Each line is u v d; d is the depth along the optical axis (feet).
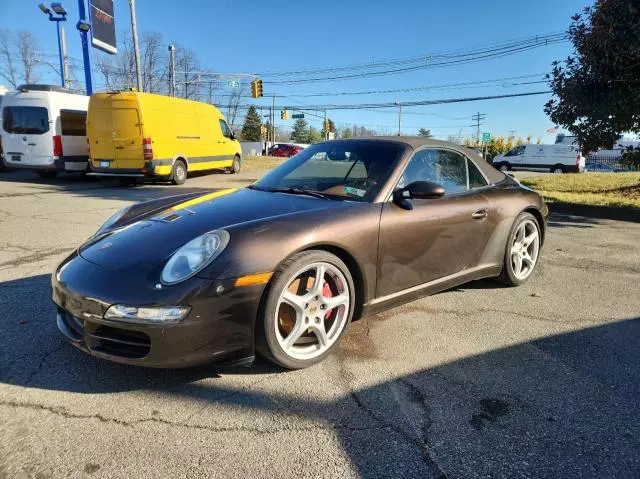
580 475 6.45
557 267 16.67
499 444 7.06
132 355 7.87
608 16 26.76
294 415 7.65
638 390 8.64
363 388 8.50
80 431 7.09
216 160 53.11
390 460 6.66
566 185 44.27
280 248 8.32
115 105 39.70
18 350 9.52
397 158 11.10
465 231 11.91
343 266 9.33
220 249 8.09
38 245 18.48
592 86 29.63
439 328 11.25
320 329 9.20
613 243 20.56
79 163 44.80
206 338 7.80
